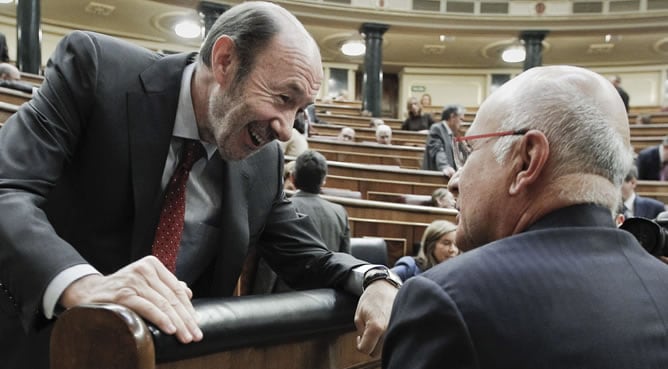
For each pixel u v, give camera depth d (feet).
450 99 33.40
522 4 26.02
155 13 26.08
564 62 32.22
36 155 2.08
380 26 25.76
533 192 1.63
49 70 2.32
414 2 25.82
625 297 1.43
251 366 1.67
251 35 2.14
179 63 2.48
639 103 31.81
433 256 6.38
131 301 1.47
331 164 11.21
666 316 1.44
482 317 1.36
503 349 1.33
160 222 2.39
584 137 1.58
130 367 1.31
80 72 2.26
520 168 1.65
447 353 1.36
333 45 29.84
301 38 2.19
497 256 1.49
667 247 2.32
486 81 33.12
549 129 1.60
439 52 31.09
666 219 2.58
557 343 1.32
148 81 2.39
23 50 19.02
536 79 1.69
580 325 1.35
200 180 2.49
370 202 7.93
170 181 2.44
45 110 2.18
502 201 1.69
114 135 2.29
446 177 11.38
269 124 2.21
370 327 1.97
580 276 1.44
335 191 9.92
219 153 2.50
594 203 1.60
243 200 2.51
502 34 26.91
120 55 2.40
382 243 5.47
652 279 1.51
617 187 1.64
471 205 1.78
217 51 2.19
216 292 2.47
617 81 19.33
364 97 25.77
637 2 25.08
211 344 1.49
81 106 2.25
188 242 2.40
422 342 1.41
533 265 1.45
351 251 5.30
